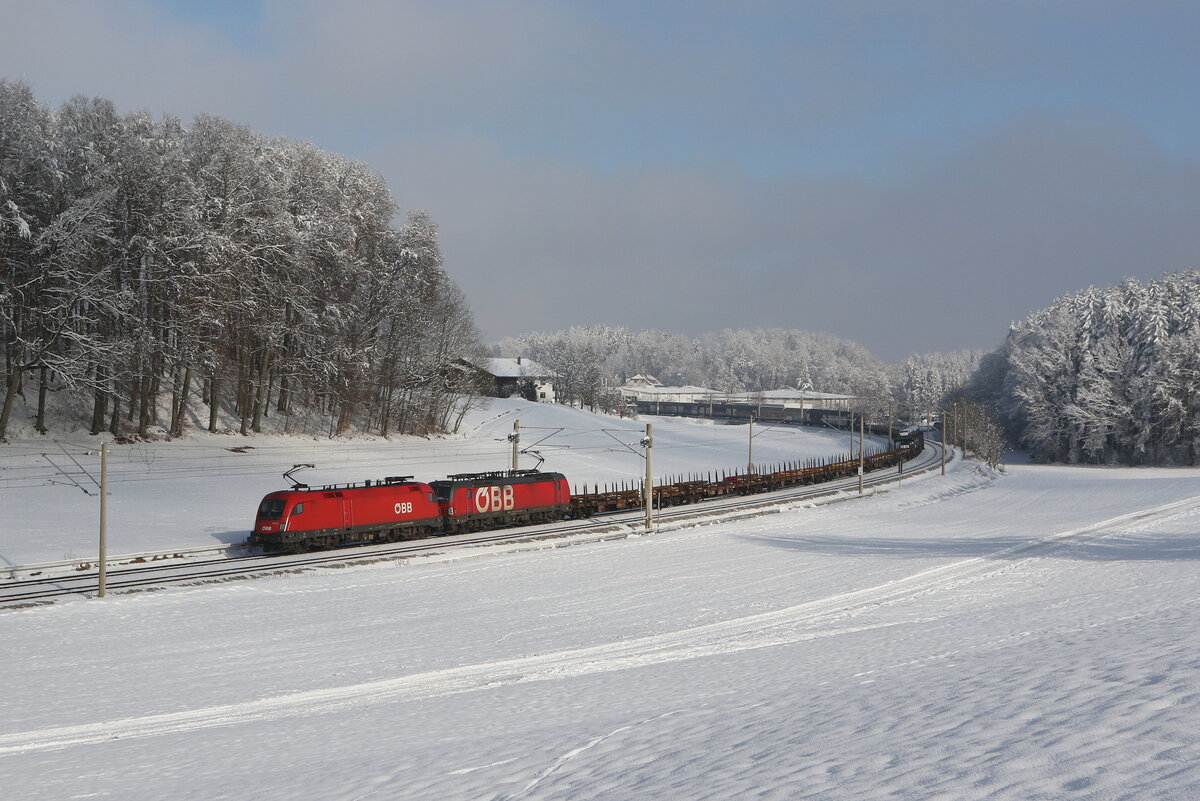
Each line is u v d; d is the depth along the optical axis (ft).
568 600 108.37
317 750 45.47
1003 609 83.51
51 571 119.34
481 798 31.55
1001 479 341.41
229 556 136.46
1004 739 28.45
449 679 69.15
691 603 104.17
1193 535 154.71
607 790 29.96
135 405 222.48
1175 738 25.48
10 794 40.83
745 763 30.78
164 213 204.23
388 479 159.33
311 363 239.71
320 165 252.62
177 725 58.13
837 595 106.73
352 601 108.17
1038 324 523.29
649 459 179.73
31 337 199.21
